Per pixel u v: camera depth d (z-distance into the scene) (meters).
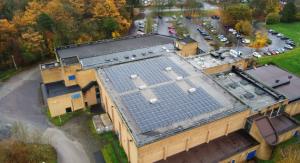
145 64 92.62
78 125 84.62
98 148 75.94
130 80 82.69
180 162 64.19
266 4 192.62
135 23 178.38
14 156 68.25
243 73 94.56
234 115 68.81
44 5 130.38
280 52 139.88
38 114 89.25
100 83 84.88
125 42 112.50
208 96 75.00
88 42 116.00
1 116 87.69
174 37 118.81
